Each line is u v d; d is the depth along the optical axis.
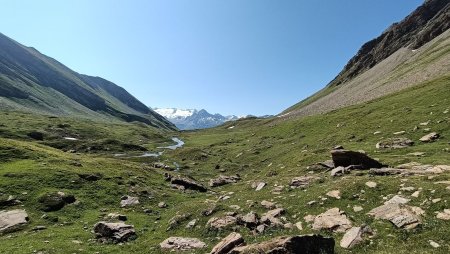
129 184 55.03
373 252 21.03
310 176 43.38
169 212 42.12
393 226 23.58
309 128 100.81
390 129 64.62
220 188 61.88
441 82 85.31
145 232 34.53
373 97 122.56
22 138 143.00
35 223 37.62
